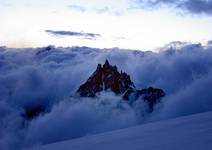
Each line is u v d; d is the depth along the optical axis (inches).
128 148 776.9
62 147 1104.8
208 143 604.4
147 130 1199.6
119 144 900.0
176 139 754.2
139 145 792.3
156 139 846.5
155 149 666.2
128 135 1139.3
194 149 571.5
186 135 791.7
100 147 907.4
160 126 1257.4
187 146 616.4
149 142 811.4
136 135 1081.4
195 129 893.8
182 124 1135.6
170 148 636.1
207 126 917.8
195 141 658.8
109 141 1034.7
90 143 1074.7
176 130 971.3
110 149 823.7
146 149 695.1
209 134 729.6
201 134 753.6
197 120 1184.8
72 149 978.1
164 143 729.0
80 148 971.9
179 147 624.7
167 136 861.8
